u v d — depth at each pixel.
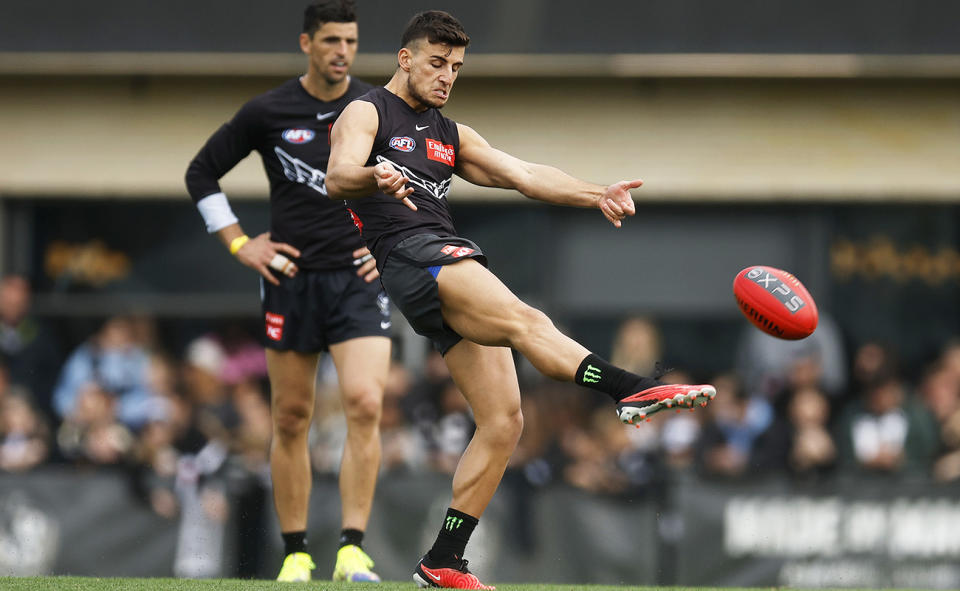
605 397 33.72
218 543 30.75
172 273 42.50
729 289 42.62
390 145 16.42
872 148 42.88
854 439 35.34
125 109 42.84
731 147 42.78
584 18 41.75
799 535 30.98
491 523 30.41
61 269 42.59
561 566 30.47
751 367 40.84
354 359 20.94
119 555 30.53
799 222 43.06
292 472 21.52
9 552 30.47
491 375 16.66
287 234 21.22
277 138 21.30
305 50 21.22
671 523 30.86
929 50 41.75
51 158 42.75
